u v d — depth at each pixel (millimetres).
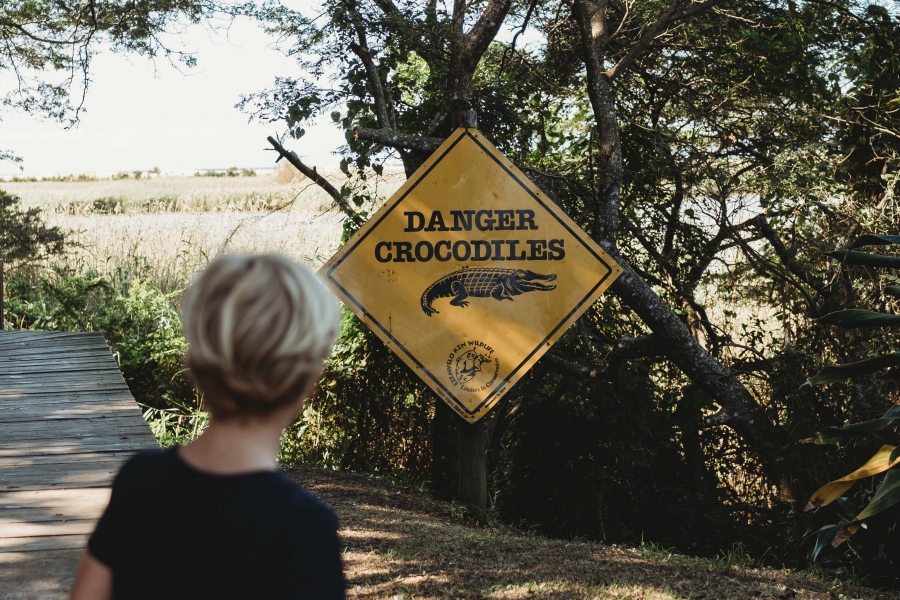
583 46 7773
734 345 7805
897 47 8414
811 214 8469
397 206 6285
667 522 7762
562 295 6305
